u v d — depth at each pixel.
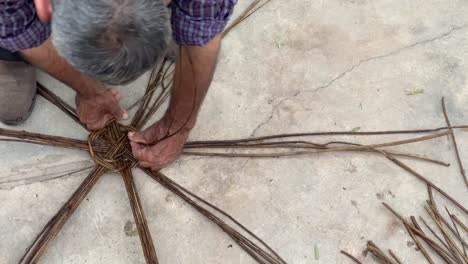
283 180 1.75
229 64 1.97
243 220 1.67
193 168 1.74
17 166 1.68
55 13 0.89
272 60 2.00
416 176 1.78
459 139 1.87
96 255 1.57
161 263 1.58
